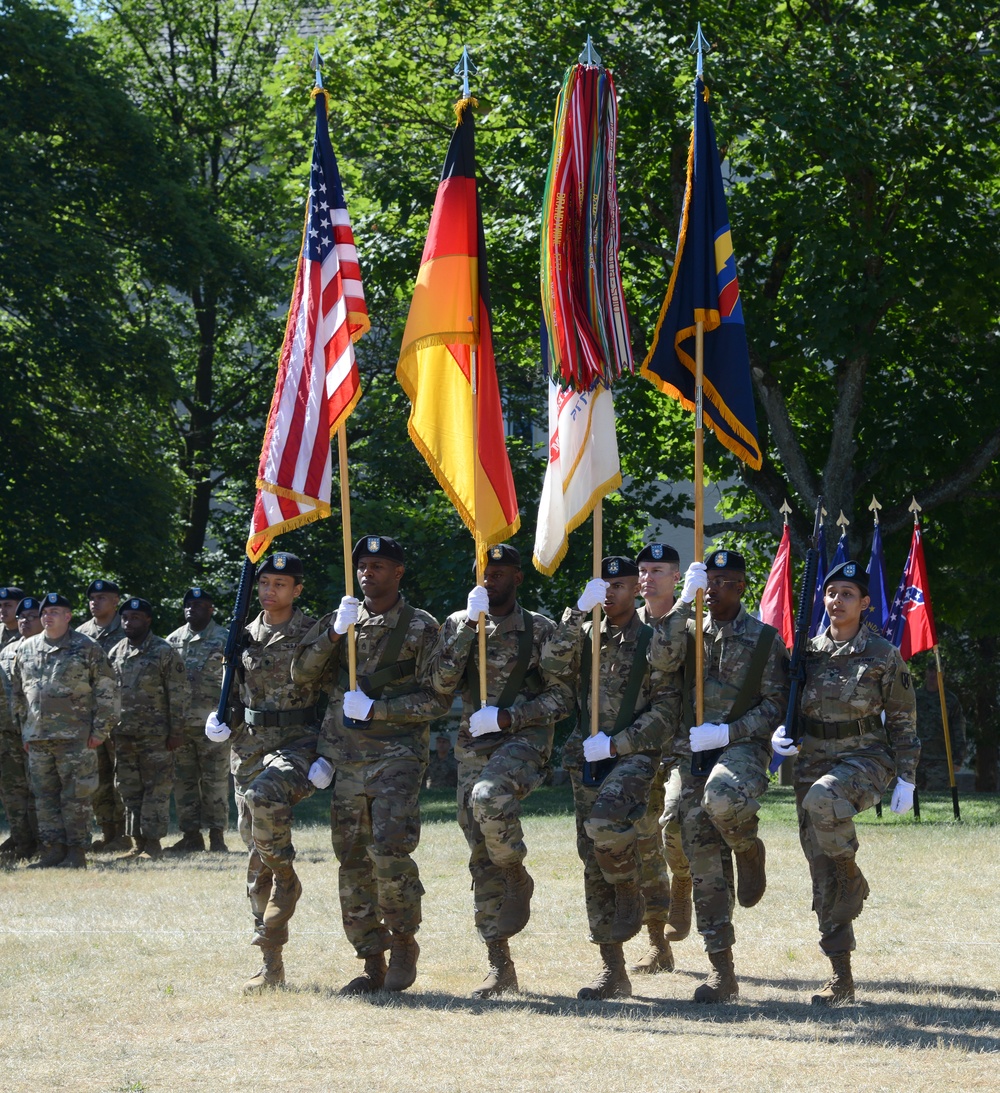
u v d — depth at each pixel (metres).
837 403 26.38
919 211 26.55
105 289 33.94
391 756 9.17
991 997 8.85
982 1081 6.73
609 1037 7.70
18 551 32.53
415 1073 6.93
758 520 31.22
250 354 44.97
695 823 9.05
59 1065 7.22
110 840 18.12
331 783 9.32
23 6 33.91
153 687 17.03
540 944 10.85
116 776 17.55
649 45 24.75
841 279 24.67
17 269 31.28
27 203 32.03
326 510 9.72
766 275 27.05
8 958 10.31
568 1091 6.57
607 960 9.04
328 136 10.18
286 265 41.88
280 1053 7.39
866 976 9.55
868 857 15.57
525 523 28.70
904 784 8.99
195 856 17.03
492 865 9.17
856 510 28.56
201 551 42.84
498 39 26.34
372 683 9.23
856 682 9.06
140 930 11.55
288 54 31.52
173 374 35.19
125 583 34.72
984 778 33.47
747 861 9.16
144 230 36.28
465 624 9.11
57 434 34.78
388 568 9.35
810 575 9.34
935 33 24.73
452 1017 8.25
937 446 27.75
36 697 16.16
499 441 9.79
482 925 9.07
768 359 26.08
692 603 9.61
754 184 25.48
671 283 9.70
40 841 16.33
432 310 9.80
